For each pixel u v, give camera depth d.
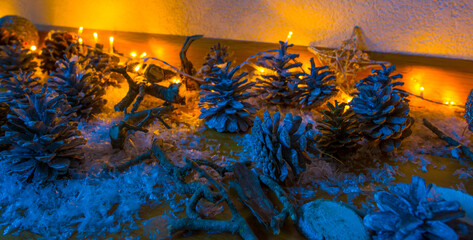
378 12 0.47
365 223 0.16
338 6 0.48
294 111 0.35
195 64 0.45
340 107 0.24
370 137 0.26
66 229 0.19
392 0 0.46
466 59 0.47
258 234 0.19
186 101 0.36
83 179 0.23
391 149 0.26
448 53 0.47
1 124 0.24
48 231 0.19
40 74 0.43
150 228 0.19
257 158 0.22
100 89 0.32
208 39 0.56
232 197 0.22
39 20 0.60
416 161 0.27
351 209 0.19
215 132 0.31
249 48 0.51
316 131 0.29
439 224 0.14
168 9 0.55
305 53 0.49
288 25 0.52
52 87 0.30
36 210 0.20
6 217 0.20
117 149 0.26
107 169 0.23
